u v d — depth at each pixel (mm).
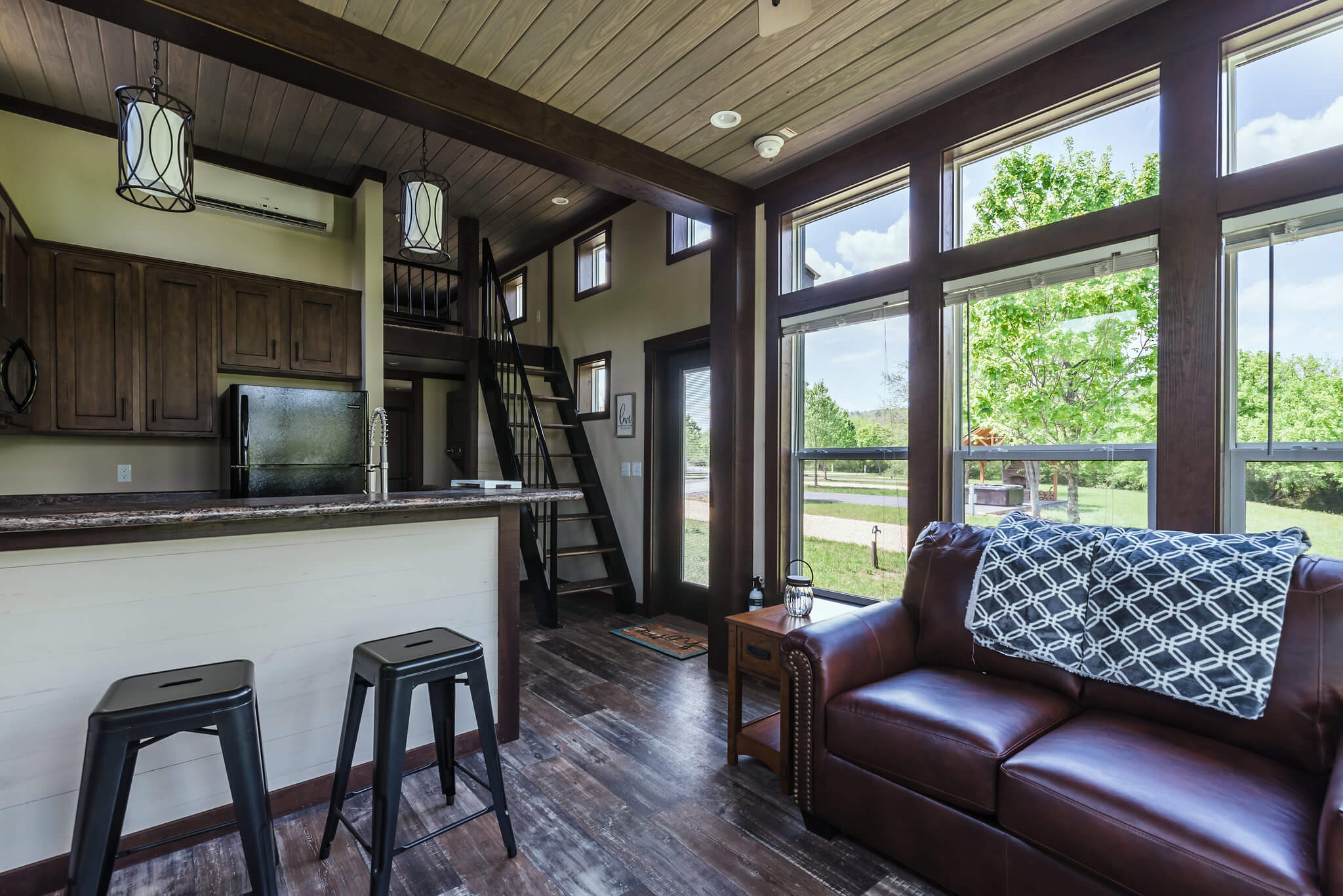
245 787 1459
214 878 1764
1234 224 1980
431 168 4191
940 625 2201
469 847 1896
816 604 3047
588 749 2527
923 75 2488
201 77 3043
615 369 5051
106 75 3016
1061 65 2334
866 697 1875
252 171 3996
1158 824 1274
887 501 2965
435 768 2383
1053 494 2414
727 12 2102
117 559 1815
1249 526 1967
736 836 1959
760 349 3521
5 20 2582
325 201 4238
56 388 3266
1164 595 1747
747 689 3188
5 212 2770
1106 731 1639
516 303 6488
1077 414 2352
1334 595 1548
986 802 1554
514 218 5391
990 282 2568
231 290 3820
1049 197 2447
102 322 3414
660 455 4719
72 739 1745
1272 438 1927
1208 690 1599
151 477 3764
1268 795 1346
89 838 1311
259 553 2045
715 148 3074
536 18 2125
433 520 2410
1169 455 2080
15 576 1680
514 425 4914
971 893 1594
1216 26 1998
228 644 1988
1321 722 1475
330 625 2178
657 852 1876
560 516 4742
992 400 2605
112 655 1806
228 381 3975
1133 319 2221
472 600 2510
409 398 6309
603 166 2869
